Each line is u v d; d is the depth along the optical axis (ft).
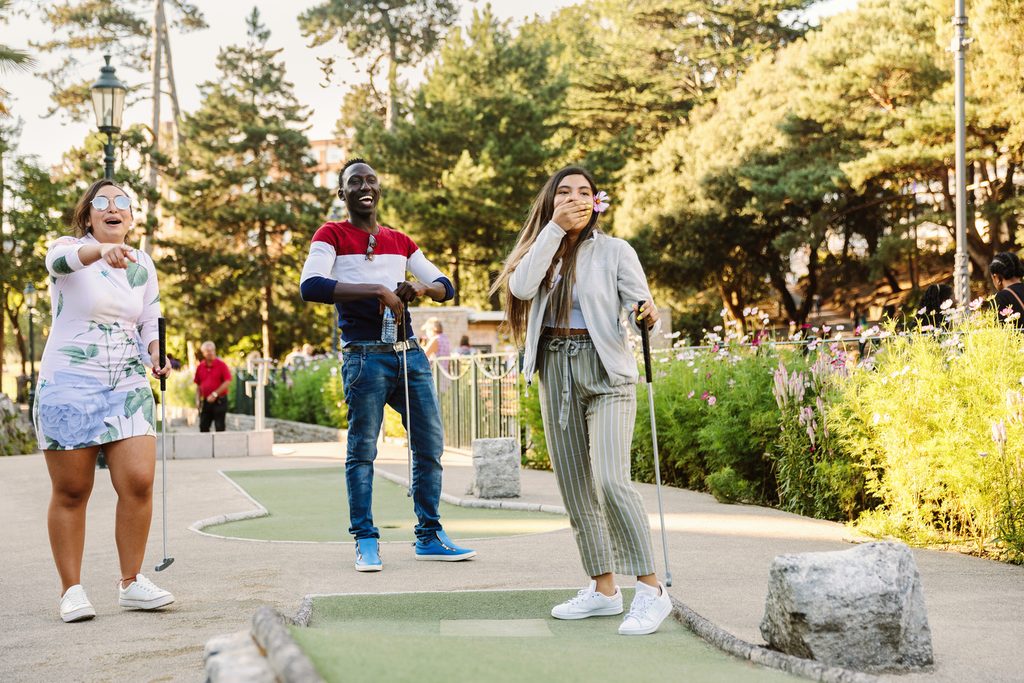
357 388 17.75
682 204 123.54
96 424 14.30
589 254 13.21
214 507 27.48
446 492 29.63
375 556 17.17
